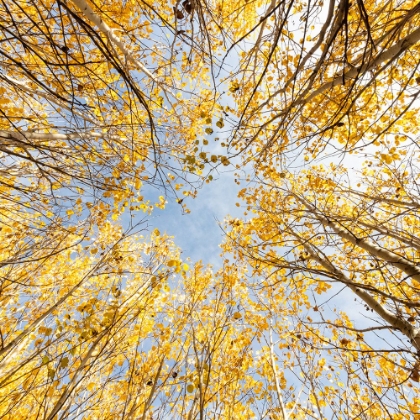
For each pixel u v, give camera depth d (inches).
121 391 144.3
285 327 206.8
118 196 169.6
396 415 158.7
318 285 200.1
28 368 136.9
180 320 163.2
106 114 169.8
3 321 158.4
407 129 205.0
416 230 177.2
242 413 164.6
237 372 171.9
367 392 166.6
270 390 178.4
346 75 99.0
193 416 109.9
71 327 111.7
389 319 103.9
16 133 102.2
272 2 87.8
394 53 82.8
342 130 204.4
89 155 147.9
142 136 194.7
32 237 151.4
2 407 108.7
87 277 134.3
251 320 210.5
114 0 159.3
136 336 149.3
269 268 207.5
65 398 92.2
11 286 161.0
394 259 110.5
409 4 146.1
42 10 145.9
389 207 180.7
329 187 197.8
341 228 152.3
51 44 86.0
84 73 167.6
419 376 81.7
